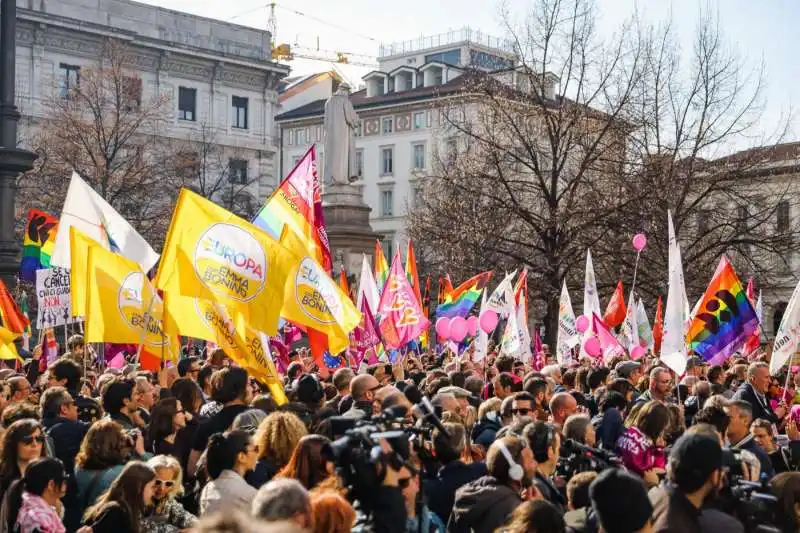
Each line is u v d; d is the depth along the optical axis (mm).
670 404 11641
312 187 15297
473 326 21688
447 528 8617
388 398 9375
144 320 13352
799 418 11555
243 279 11680
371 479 6430
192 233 11711
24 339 25344
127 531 7875
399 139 97938
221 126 84375
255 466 8945
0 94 23516
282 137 107125
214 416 10273
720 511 6711
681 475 6461
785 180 48906
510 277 21609
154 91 80562
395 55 108688
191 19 82875
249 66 85438
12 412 10359
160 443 10602
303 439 7973
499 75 51312
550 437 8539
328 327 13172
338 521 6070
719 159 42875
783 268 51344
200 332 11969
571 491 7871
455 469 8820
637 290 41031
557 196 42031
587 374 16375
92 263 13781
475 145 47000
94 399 12227
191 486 10031
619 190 40906
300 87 111312
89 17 76438
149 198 61844
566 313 24391
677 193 41250
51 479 8000
